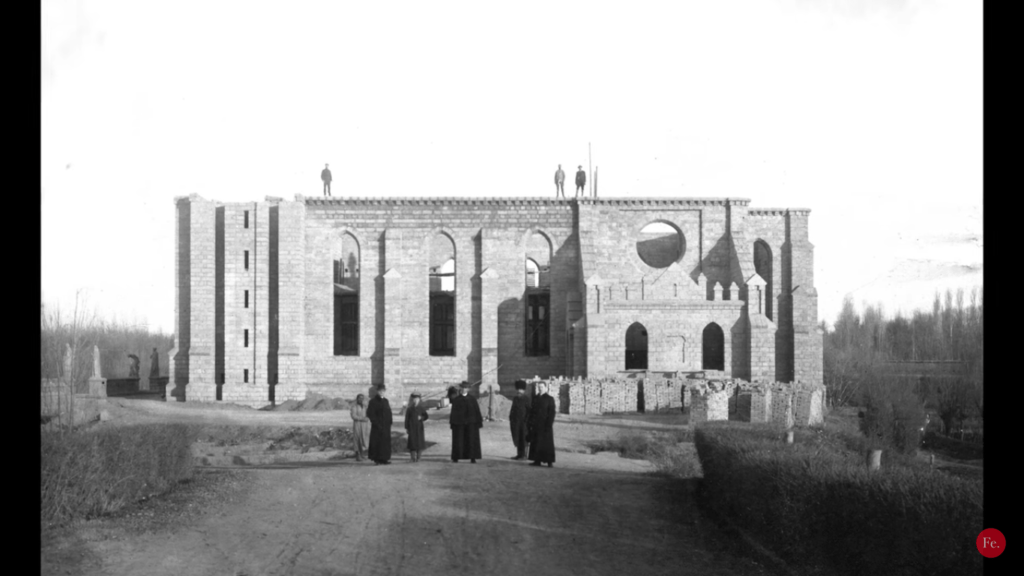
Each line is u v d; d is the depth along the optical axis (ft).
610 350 194.29
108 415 140.36
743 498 60.54
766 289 217.77
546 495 74.08
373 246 217.15
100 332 255.09
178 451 72.54
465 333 216.33
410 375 214.90
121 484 62.03
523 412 99.81
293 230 209.77
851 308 295.89
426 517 65.57
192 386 204.03
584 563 55.52
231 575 49.67
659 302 195.93
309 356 213.25
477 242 218.59
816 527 50.16
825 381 217.36
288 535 59.16
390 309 211.41
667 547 59.31
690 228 218.18
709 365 214.28
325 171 229.25
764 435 73.77
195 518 61.87
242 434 147.33
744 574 52.90
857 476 47.11
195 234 207.82
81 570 47.57
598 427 147.02
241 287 207.10
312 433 145.89
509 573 52.95
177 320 210.79
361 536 59.82
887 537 43.01
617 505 70.69
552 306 216.33
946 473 48.19
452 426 95.25
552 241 218.38
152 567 49.60
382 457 93.30
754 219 218.59
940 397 171.53
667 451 107.14
